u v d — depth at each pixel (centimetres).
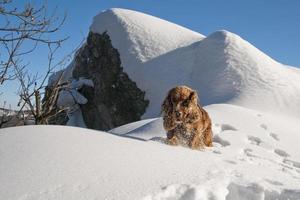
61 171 108
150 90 739
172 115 196
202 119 208
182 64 762
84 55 896
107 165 117
